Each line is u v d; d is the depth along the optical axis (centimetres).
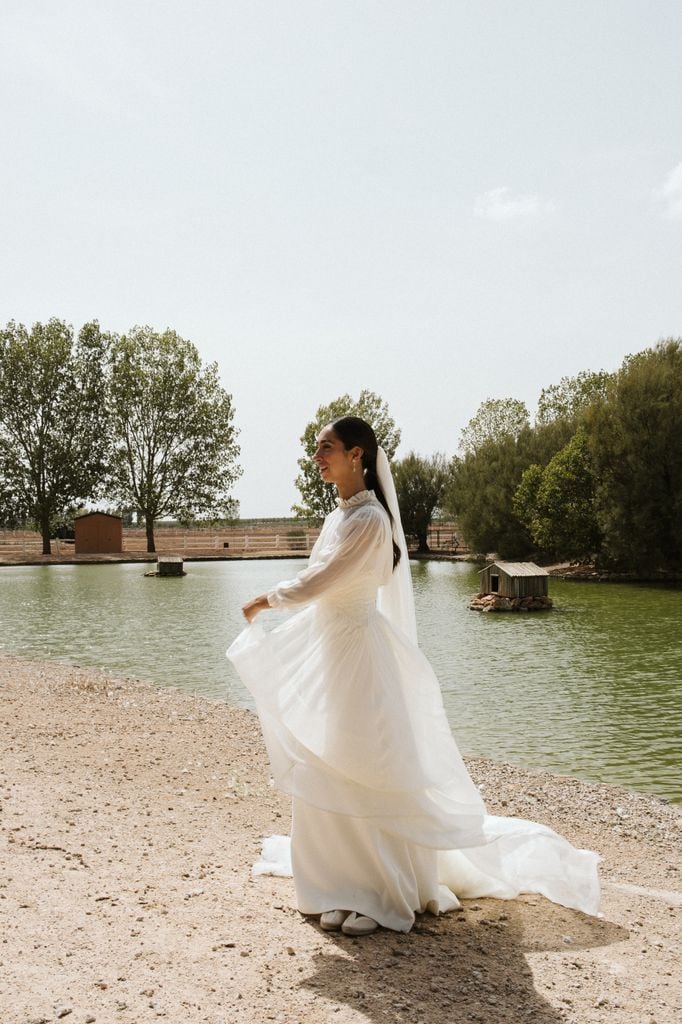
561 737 977
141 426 5878
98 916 356
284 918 361
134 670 1432
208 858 462
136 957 315
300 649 363
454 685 1306
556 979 320
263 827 557
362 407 6250
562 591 3188
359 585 356
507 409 6400
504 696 1216
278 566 5078
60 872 416
